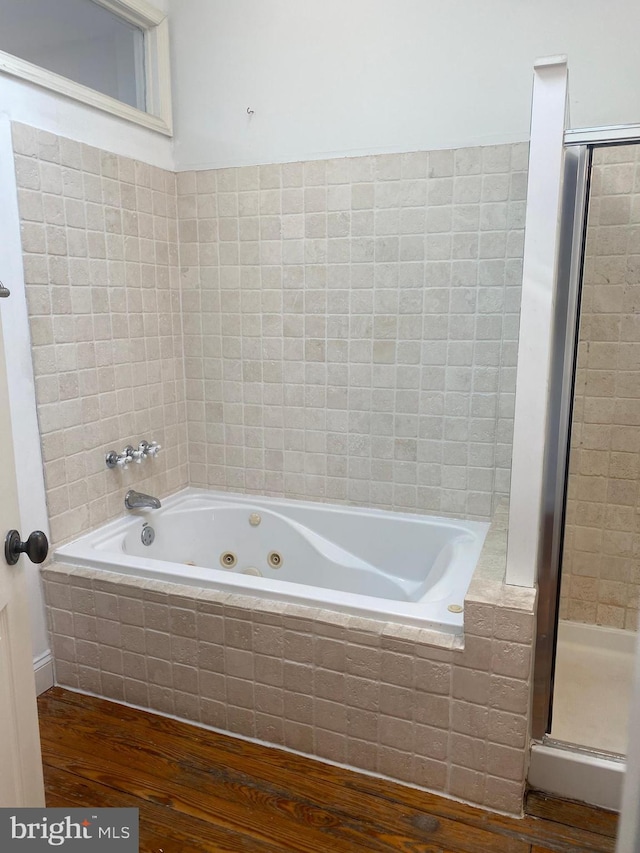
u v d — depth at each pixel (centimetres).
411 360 239
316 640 174
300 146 240
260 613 180
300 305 252
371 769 175
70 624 210
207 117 253
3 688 111
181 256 268
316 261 246
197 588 194
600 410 209
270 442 269
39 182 199
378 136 229
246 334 263
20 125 191
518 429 154
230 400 272
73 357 218
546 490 161
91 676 210
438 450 242
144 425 256
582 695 198
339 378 251
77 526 225
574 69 202
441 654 160
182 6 249
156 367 260
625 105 199
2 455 110
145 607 196
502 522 217
